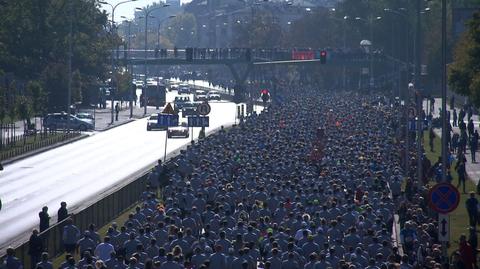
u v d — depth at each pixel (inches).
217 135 5792.3
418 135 4301.2
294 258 2395.4
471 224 3371.1
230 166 4271.7
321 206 3142.2
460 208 4143.7
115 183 4904.0
